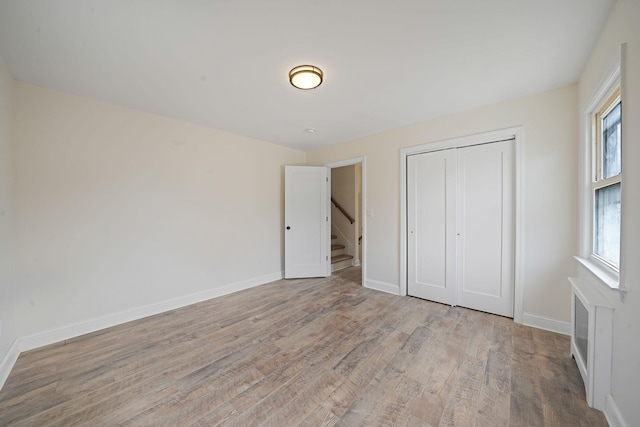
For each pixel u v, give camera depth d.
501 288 2.81
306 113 3.02
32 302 2.25
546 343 2.26
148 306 2.95
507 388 1.71
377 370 1.91
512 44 1.81
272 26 1.62
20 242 2.20
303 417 1.48
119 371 1.92
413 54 1.92
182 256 3.26
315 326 2.64
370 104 2.78
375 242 3.83
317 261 4.60
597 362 1.51
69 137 2.46
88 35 1.67
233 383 1.78
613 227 1.77
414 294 3.47
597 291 1.73
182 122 3.26
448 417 1.47
